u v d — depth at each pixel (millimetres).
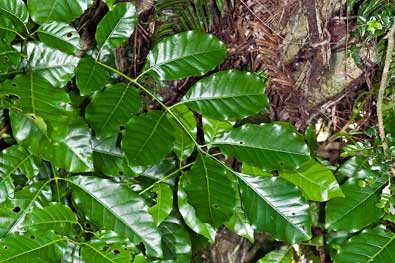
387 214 1387
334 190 1415
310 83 1728
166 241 1480
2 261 1204
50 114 1196
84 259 1249
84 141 1281
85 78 1272
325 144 1749
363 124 1709
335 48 1689
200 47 1333
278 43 1688
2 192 1271
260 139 1326
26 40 1266
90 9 1575
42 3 1250
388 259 1363
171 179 1486
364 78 1695
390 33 1520
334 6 1661
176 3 1645
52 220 1265
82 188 1297
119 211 1297
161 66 1325
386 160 1443
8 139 1355
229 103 1321
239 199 1428
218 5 1622
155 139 1270
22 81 1214
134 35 1686
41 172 1357
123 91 1292
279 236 1320
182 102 1320
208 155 1321
